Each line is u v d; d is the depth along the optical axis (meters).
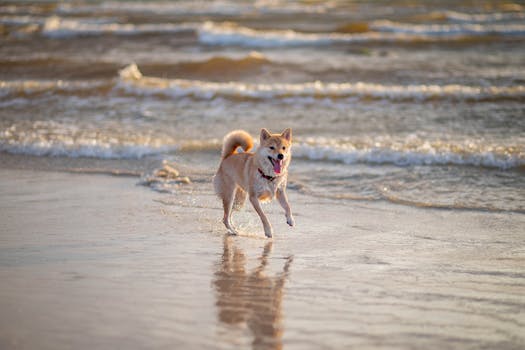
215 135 12.48
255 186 7.25
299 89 15.74
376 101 15.13
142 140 12.05
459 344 4.27
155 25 32.16
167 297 5.14
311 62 20.78
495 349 4.18
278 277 5.75
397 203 8.46
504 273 5.83
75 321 4.56
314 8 44.34
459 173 9.74
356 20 34.28
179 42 26.12
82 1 55.94
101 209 8.27
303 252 6.60
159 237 7.11
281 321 4.66
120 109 15.05
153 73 19.72
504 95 14.81
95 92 16.56
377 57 21.64
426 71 18.73
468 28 27.92
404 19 34.44
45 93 16.48
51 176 10.14
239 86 16.39
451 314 4.82
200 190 9.27
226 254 6.52
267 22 33.84
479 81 17.03
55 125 13.52
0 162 11.04
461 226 7.45
